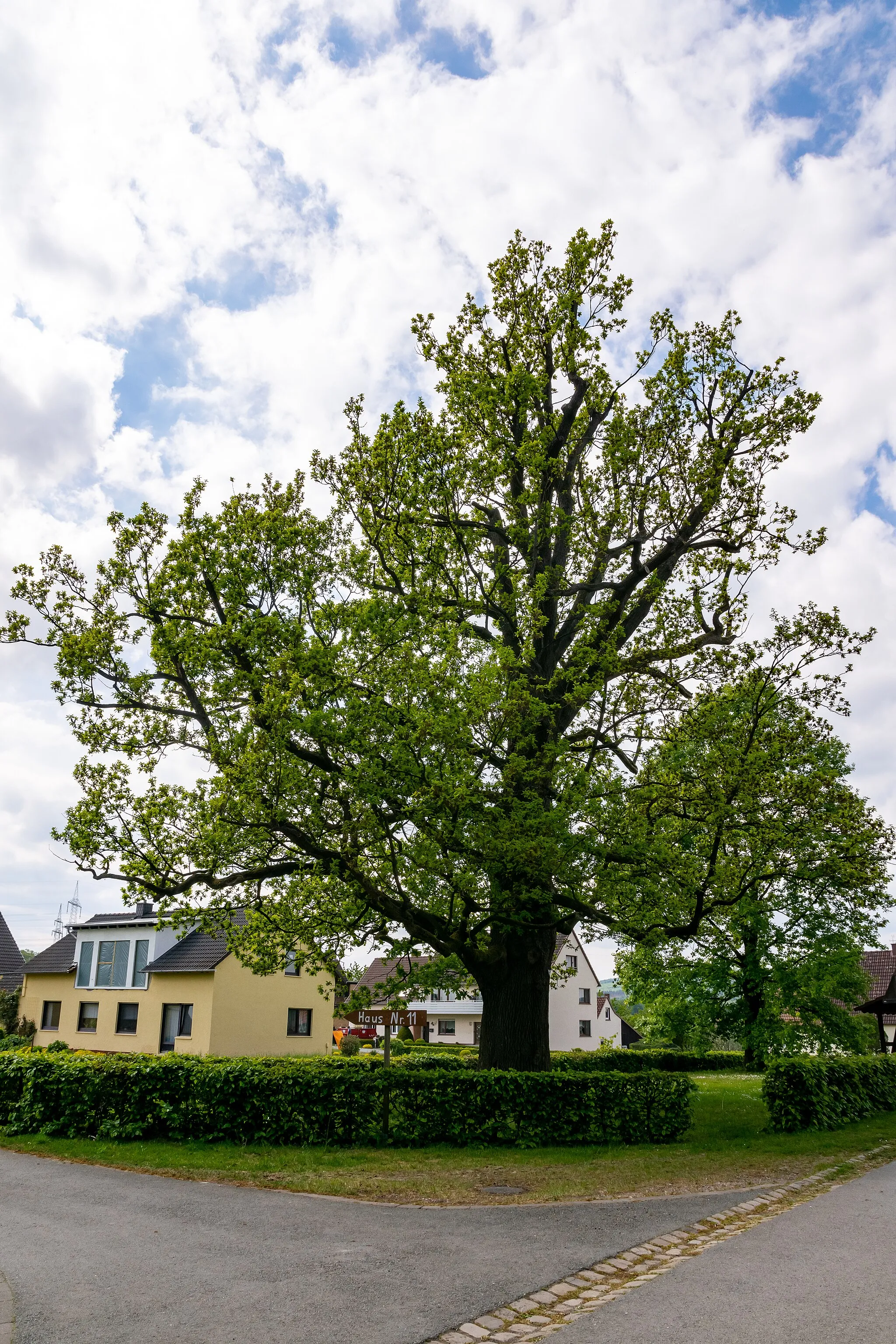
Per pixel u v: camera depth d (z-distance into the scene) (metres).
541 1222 8.62
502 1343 5.55
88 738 13.73
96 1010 36.69
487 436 17.09
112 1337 5.59
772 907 18.19
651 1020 38.69
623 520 17.56
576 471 18.25
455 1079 13.62
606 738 16.53
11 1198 9.76
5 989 43.66
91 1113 13.92
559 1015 57.06
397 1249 7.59
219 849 13.20
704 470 16.30
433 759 12.76
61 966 38.56
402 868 13.94
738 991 31.17
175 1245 7.77
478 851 13.17
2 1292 6.46
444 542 16.28
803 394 16.08
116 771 13.44
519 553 16.55
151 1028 34.47
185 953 34.69
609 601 16.23
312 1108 13.23
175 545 14.04
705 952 29.55
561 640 17.17
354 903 15.23
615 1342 5.39
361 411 17.16
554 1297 6.40
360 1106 13.27
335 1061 15.77
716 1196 9.83
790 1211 9.00
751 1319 5.77
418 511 16.08
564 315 17.20
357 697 13.23
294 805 13.12
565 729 16.30
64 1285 6.63
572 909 15.10
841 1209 9.08
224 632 13.45
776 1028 30.19
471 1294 6.39
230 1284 6.65
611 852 13.79
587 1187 10.34
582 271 17.41
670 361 16.41
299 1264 7.16
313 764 13.67
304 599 14.91
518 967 15.78
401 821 13.23
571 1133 13.66
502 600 15.70
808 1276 6.70
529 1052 15.38
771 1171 11.39
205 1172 11.16
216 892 14.56
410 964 15.84
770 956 29.30
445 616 15.35
